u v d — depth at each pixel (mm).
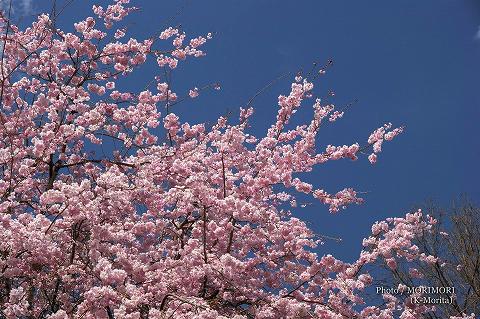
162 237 8633
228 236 7719
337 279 7238
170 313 6105
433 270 12852
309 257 7668
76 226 7055
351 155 8336
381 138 8320
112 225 7531
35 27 8938
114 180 6812
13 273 6121
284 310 6855
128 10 9734
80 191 5969
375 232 7410
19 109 8250
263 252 7945
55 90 8562
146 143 9078
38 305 7098
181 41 9531
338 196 8312
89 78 9367
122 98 9727
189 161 8070
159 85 9570
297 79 8633
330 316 6723
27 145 8539
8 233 5836
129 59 9391
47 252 6391
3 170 7699
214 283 7637
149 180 8039
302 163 8461
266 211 7523
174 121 9172
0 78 7977
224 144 7355
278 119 8797
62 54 8945
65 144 8766
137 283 7047
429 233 13086
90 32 9055
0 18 8336
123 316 5621
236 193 7613
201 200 6973
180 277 7125
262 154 8195
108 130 9547
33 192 8836
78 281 7512
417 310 7242
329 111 8703
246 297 7355
